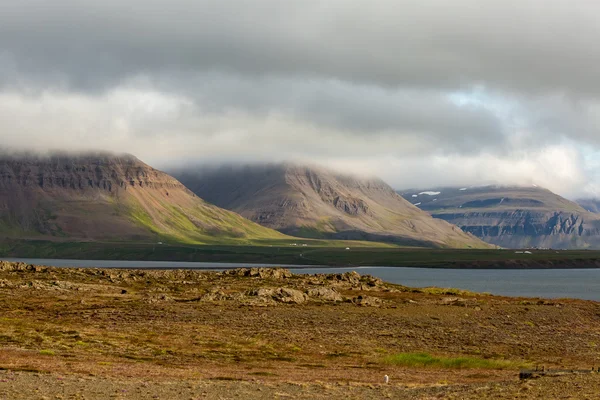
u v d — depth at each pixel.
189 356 73.31
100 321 97.94
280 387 53.16
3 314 102.19
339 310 117.62
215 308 115.25
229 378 58.25
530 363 76.31
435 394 49.50
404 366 72.62
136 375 57.09
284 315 109.56
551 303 141.12
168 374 59.00
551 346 91.38
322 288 141.50
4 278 161.75
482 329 103.88
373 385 56.28
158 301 123.94
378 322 106.12
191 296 136.88
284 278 178.00
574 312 125.50
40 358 65.31
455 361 75.00
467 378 63.69
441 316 114.62
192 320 101.75
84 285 152.88
